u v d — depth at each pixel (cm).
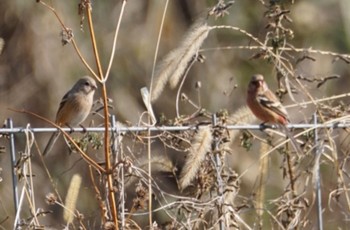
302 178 1344
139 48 2158
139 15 2178
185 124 1161
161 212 1422
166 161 1137
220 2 1191
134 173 1096
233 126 1139
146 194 1113
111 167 1076
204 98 2142
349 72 2139
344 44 2166
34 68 2106
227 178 1132
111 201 1052
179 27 2192
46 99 2102
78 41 2103
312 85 1828
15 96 2095
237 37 2172
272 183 1773
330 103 1327
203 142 1102
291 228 1157
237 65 2172
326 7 2189
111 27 2144
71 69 2102
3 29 2122
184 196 1166
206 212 1127
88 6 1042
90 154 1404
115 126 1102
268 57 1232
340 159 1321
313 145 1194
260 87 1350
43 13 2109
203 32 1161
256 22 2172
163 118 1159
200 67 2156
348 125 1180
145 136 1143
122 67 2145
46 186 1925
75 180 1070
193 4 2202
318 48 2144
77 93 1349
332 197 1287
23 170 1059
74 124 1362
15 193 1066
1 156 1922
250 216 1312
